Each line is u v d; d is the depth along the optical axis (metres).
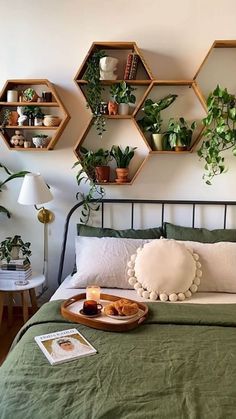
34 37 2.87
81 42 2.85
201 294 2.42
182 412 1.31
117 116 2.79
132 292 2.45
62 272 3.10
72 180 3.01
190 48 2.80
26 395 1.40
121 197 3.01
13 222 3.11
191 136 2.84
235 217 2.96
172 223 3.00
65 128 2.94
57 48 2.87
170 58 2.82
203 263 2.50
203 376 1.52
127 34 2.82
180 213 2.99
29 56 2.89
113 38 2.84
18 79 2.87
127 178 2.92
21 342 1.79
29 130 2.97
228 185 2.92
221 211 2.97
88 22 2.83
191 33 2.79
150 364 1.59
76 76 2.77
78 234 2.88
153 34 2.81
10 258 2.78
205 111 2.83
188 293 2.35
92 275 2.49
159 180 2.96
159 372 1.54
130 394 1.41
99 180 2.90
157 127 2.82
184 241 2.66
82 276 2.51
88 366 1.58
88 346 1.73
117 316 1.99
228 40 2.68
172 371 1.55
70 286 2.52
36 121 2.85
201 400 1.38
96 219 3.05
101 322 1.89
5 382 1.48
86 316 2.00
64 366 1.58
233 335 1.84
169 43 2.81
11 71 2.91
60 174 3.01
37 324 1.97
